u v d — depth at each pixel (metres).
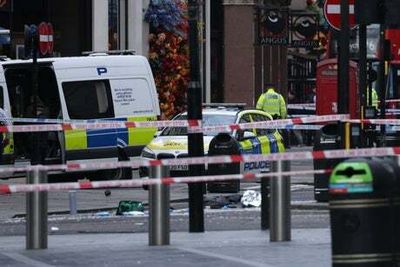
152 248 35.94
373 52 86.25
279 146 69.62
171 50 106.62
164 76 106.56
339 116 45.81
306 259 32.44
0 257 34.03
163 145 65.88
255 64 125.19
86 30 101.38
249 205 55.22
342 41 45.16
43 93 70.81
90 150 70.00
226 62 121.50
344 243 22.53
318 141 50.34
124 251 35.22
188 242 37.59
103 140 70.44
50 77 70.44
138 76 72.69
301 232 41.00
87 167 36.78
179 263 32.03
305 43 128.12
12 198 62.78
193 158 37.50
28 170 35.84
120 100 71.62
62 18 101.19
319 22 127.69
